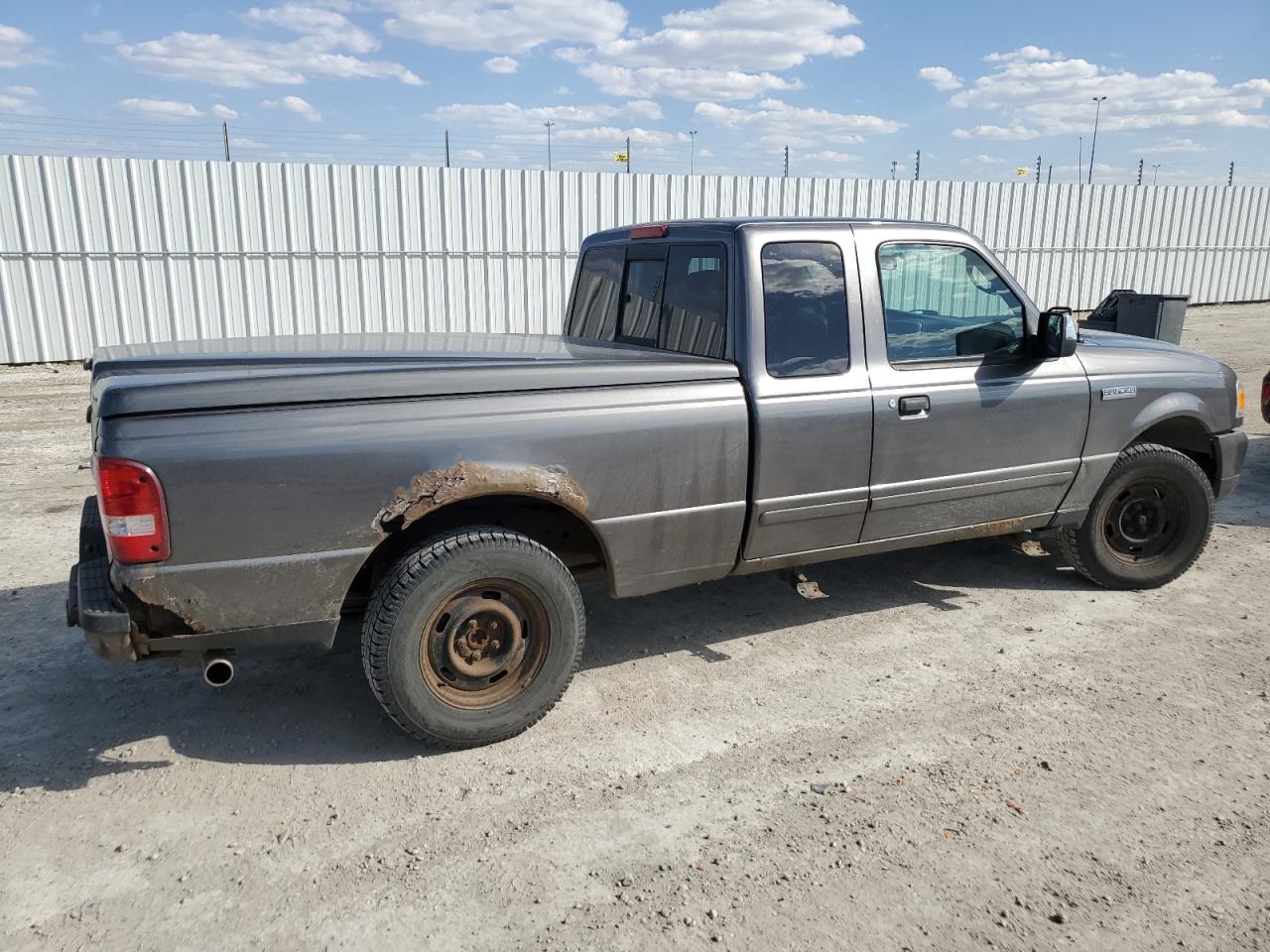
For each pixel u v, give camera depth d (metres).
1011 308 4.59
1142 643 4.56
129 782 3.36
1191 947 2.56
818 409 4.04
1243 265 24.94
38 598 5.11
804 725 3.78
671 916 2.67
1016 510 4.74
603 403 3.63
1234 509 6.97
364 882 2.83
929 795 3.27
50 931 2.61
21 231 13.62
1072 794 3.28
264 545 3.16
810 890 2.79
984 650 4.49
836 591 5.27
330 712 3.89
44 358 14.11
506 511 3.95
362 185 15.30
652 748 3.61
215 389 3.05
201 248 14.55
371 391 3.25
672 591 5.30
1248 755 3.54
